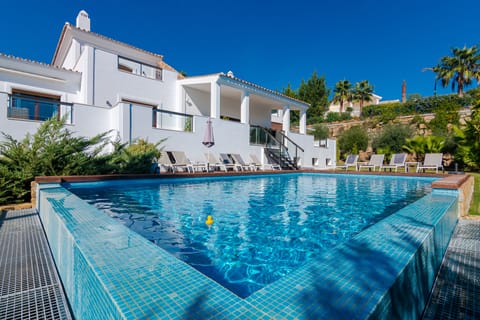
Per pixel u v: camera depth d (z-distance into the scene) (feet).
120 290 4.25
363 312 3.67
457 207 14.87
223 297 4.09
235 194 24.89
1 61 34.73
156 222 14.52
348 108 143.84
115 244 6.51
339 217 16.24
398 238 7.03
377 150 68.59
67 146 23.63
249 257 9.95
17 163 21.29
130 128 33.88
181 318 3.56
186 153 40.06
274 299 4.02
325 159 69.15
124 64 43.83
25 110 28.43
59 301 7.12
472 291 7.48
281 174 44.50
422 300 6.53
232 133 47.24
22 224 14.24
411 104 96.84
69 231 7.57
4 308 6.72
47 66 37.81
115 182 25.25
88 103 38.29
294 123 132.46
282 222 14.93
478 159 46.06
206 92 53.67
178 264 5.33
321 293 4.18
